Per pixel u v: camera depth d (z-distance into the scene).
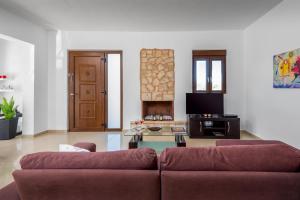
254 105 5.27
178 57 5.94
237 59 5.90
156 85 5.84
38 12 4.52
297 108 3.51
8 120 5.06
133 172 1.27
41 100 5.66
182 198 1.26
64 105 5.98
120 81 6.08
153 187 1.26
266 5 4.15
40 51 5.57
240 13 4.59
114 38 5.97
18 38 4.72
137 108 6.03
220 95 5.43
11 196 1.31
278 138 4.13
